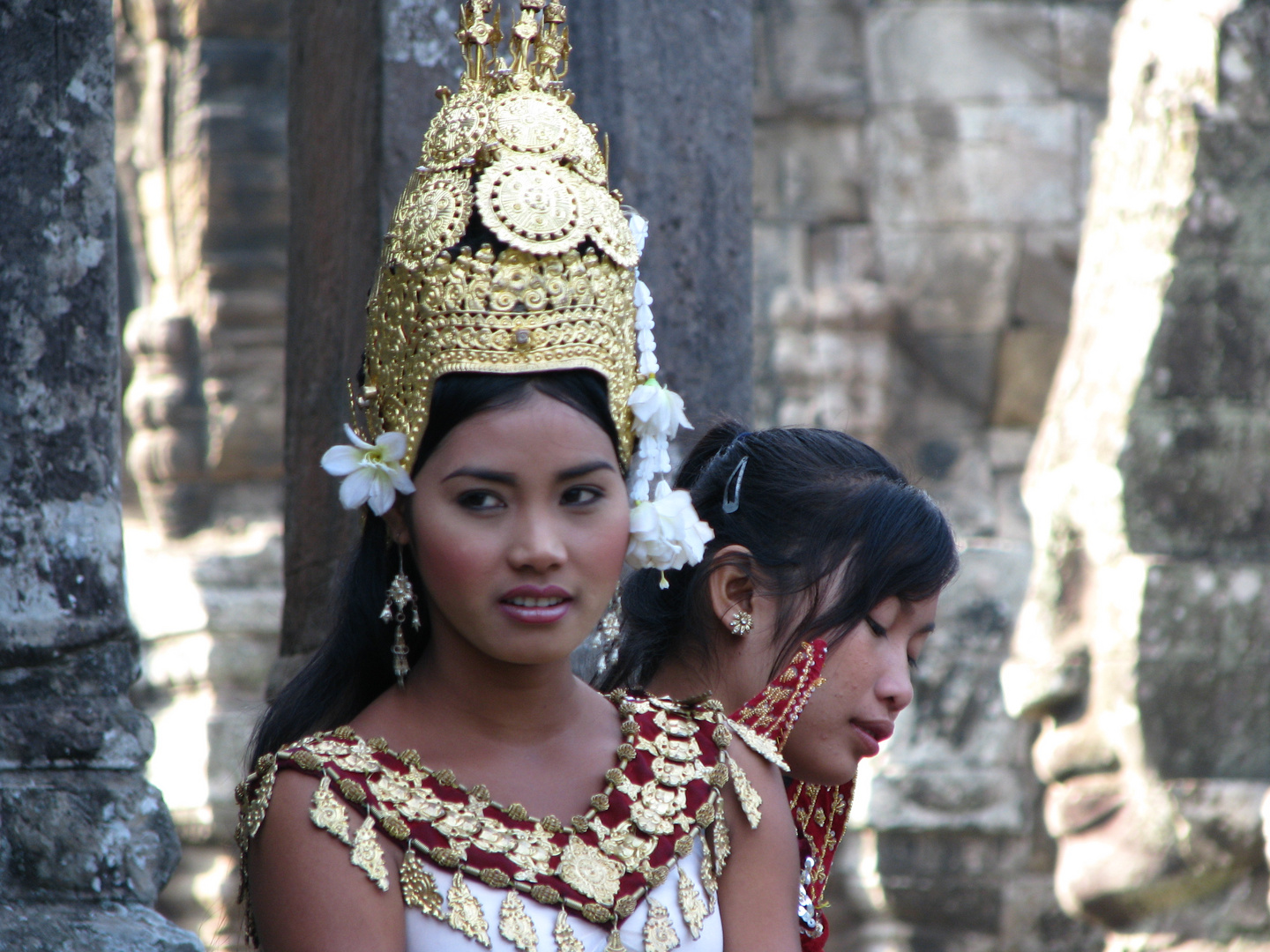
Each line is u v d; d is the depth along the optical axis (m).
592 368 4.79
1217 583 21.45
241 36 28.16
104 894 7.34
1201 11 22.12
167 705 27.17
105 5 7.52
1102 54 30.98
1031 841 27.22
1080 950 27.00
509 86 5.06
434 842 4.66
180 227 28.23
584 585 4.79
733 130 10.05
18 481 7.29
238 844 4.88
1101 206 23.64
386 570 5.29
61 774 7.38
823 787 6.71
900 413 30.81
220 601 26.61
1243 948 21.41
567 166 4.93
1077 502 22.61
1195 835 21.23
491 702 4.95
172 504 28.22
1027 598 23.73
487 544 4.72
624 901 4.73
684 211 9.79
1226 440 21.80
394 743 4.95
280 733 5.46
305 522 9.69
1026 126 30.78
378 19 8.93
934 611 6.68
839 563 6.33
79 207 7.44
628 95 9.55
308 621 9.59
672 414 5.13
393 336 4.86
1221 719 21.44
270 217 28.08
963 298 30.58
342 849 4.62
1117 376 22.31
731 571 6.48
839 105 30.61
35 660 7.30
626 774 5.04
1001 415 30.88
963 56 30.80
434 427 4.75
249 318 28.00
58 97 7.38
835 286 30.44
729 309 10.03
